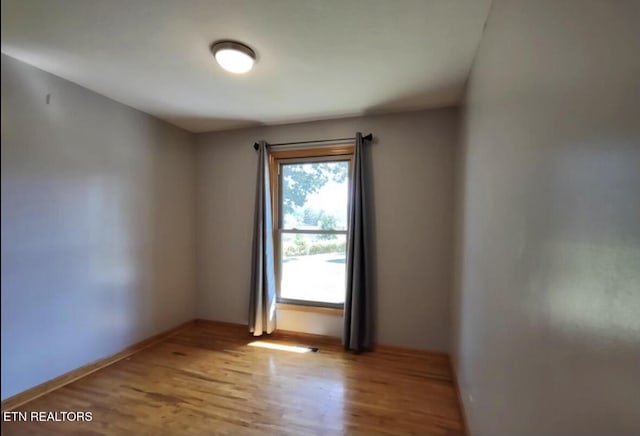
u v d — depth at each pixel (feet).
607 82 1.67
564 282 2.18
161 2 4.79
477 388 5.16
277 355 9.28
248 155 11.46
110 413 6.40
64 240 7.51
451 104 9.01
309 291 10.87
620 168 1.54
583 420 1.88
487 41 5.05
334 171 10.57
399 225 9.70
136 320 9.59
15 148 6.53
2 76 6.32
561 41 2.27
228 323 11.76
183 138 11.54
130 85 7.84
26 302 6.75
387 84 7.71
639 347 1.38
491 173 4.52
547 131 2.52
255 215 10.90
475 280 5.54
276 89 8.04
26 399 6.71
